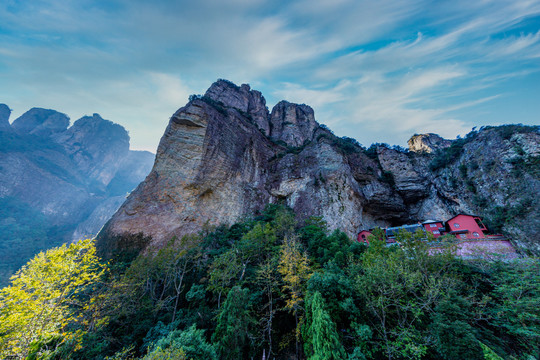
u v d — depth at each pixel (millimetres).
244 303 17297
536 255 25031
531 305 13641
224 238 35656
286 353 18188
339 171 48250
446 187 45219
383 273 15516
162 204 38031
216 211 41938
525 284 15258
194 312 20328
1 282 61719
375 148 64562
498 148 35406
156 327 17688
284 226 35219
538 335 12414
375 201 51938
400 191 54406
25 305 12875
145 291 22953
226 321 16250
